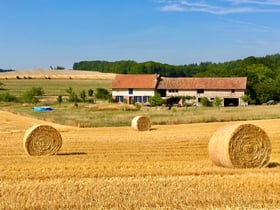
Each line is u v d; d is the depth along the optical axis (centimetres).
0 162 2058
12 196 1298
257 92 10156
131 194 1303
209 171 1680
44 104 8956
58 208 1184
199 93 9869
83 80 16425
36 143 2403
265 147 1817
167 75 19962
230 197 1263
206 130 3894
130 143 2867
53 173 1669
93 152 2458
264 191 1338
